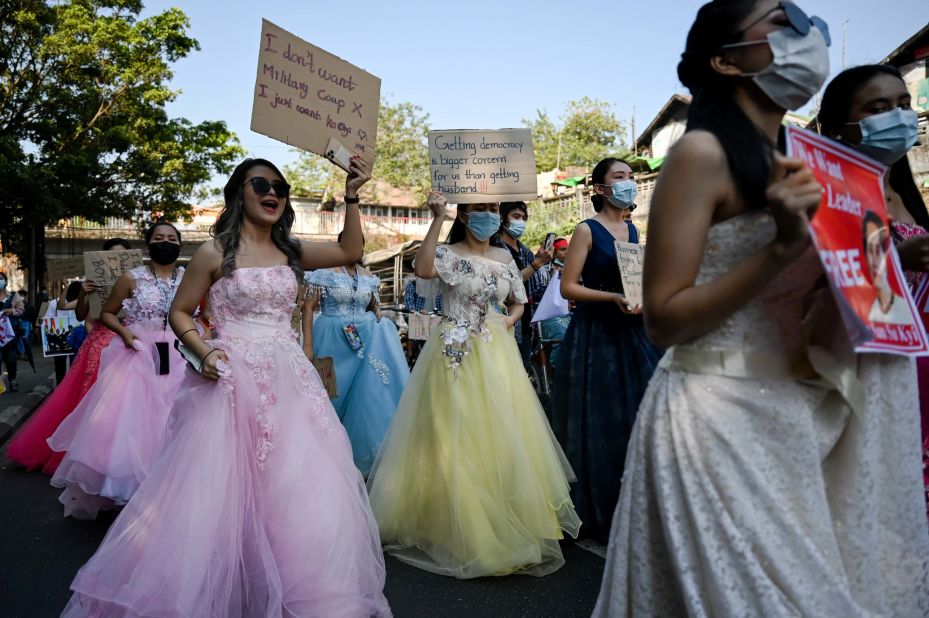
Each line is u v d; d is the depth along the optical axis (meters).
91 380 6.34
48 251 33.88
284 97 3.41
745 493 1.51
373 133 3.64
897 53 17.25
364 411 5.68
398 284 17.98
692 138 1.57
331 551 2.79
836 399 1.64
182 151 24.64
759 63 1.59
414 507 3.97
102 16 22.67
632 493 1.71
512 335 4.42
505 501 3.73
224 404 2.97
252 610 2.78
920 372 2.62
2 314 11.31
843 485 1.63
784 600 1.45
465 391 3.97
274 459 2.95
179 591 2.60
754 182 1.53
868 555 1.59
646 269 1.62
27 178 20.14
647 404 1.72
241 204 3.27
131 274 5.31
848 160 1.58
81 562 4.04
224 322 3.20
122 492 4.68
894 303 1.57
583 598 3.37
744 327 1.59
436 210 4.29
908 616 1.65
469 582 3.59
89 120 22.70
